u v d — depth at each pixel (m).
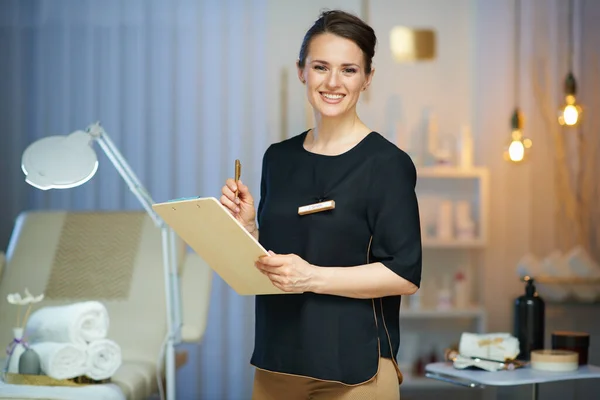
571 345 2.90
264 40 5.56
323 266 1.86
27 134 5.57
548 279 5.21
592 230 5.52
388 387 1.87
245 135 5.56
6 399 2.45
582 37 5.54
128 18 5.57
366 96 5.66
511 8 5.62
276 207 1.94
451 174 5.33
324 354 1.85
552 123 5.56
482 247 5.40
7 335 3.45
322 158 1.91
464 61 5.68
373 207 1.85
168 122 5.56
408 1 5.69
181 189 5.56
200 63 5.56
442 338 5.46
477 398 4.98
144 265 3.58
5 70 5.56
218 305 5.46
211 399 5.44
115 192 5.54
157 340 3.39
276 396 1.94
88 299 3.52
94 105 5.57
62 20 5.57
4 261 3.69
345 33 1.83
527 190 5.58
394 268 1.81
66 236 3.69
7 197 5.54
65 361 2.69
